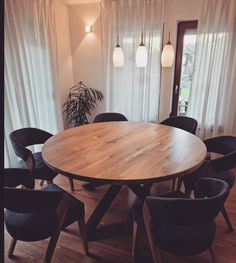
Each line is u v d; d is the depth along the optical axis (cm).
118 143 194
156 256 137
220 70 316
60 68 387
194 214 112
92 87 417
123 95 377
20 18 276
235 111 328
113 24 354
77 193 252
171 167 146
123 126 253
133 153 171
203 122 338
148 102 362
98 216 192
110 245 178
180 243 124
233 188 260
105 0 350
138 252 171
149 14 333
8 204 124
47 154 169
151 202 123
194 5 316
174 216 116
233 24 299
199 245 124
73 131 232
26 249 175
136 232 161
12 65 271
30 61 303
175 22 331
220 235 188
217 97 325
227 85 323
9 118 271
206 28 308
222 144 220
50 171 211
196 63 325
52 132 366
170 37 338
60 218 140
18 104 282
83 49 404
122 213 216
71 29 402
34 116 311
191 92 337
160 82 358
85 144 192
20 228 136
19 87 282
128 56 357
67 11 391
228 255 169
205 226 134
